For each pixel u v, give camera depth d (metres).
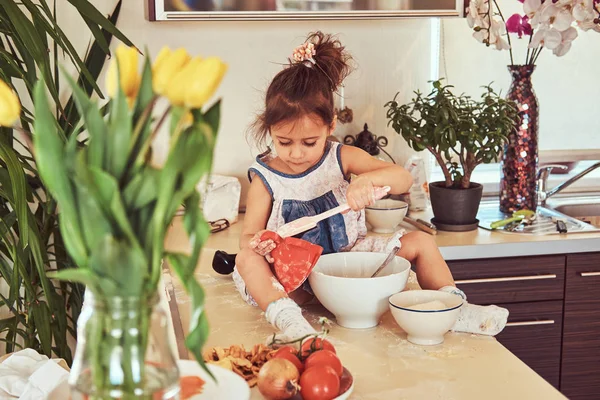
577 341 2.56
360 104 2.92
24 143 2.63
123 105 0.74
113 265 0.75
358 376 1.39
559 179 3.19
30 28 2.00
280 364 1.22
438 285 1.82
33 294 2.20
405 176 1.96
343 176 2.05
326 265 1.84
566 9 2.61
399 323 1.56
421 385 1.34
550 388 1.32
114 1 2.68
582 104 3.14
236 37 2.79
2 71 2.05
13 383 1.25
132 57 0.78
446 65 2.97
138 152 0.75
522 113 2.74
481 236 2.54
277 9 2.65
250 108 2.84
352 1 2.70
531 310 2.51
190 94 0.73
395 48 2.91
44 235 2.49
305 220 1.74
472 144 2.51
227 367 1.31
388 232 2.58
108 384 0.81
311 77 1.89
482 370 1.41
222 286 1.98
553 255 2.49
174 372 0.85
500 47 2.71
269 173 2.02
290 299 1.65
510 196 2.81
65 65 2.64
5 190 2.10
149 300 0.80
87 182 0.71
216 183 2.67
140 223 0.76
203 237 0.80
